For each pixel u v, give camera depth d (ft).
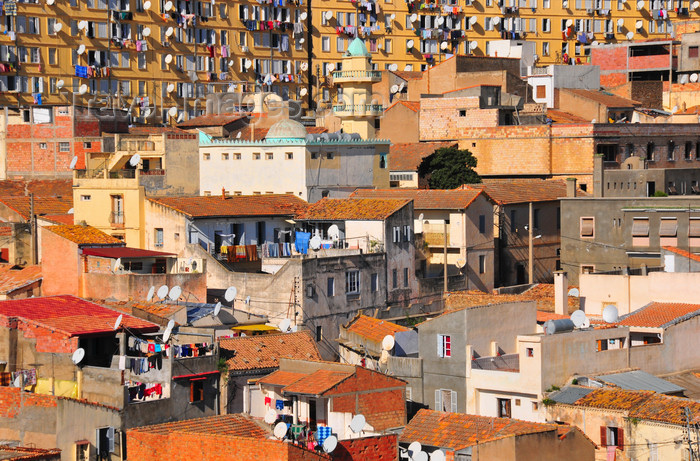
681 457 548.31
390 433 549.95
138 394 570.46
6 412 549.13
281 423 518.37
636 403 568.00
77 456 539.70
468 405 610.65
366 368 592.19
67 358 579.89
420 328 624.18
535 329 646.74
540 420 586.86
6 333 589.73
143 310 648.38
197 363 582.35
